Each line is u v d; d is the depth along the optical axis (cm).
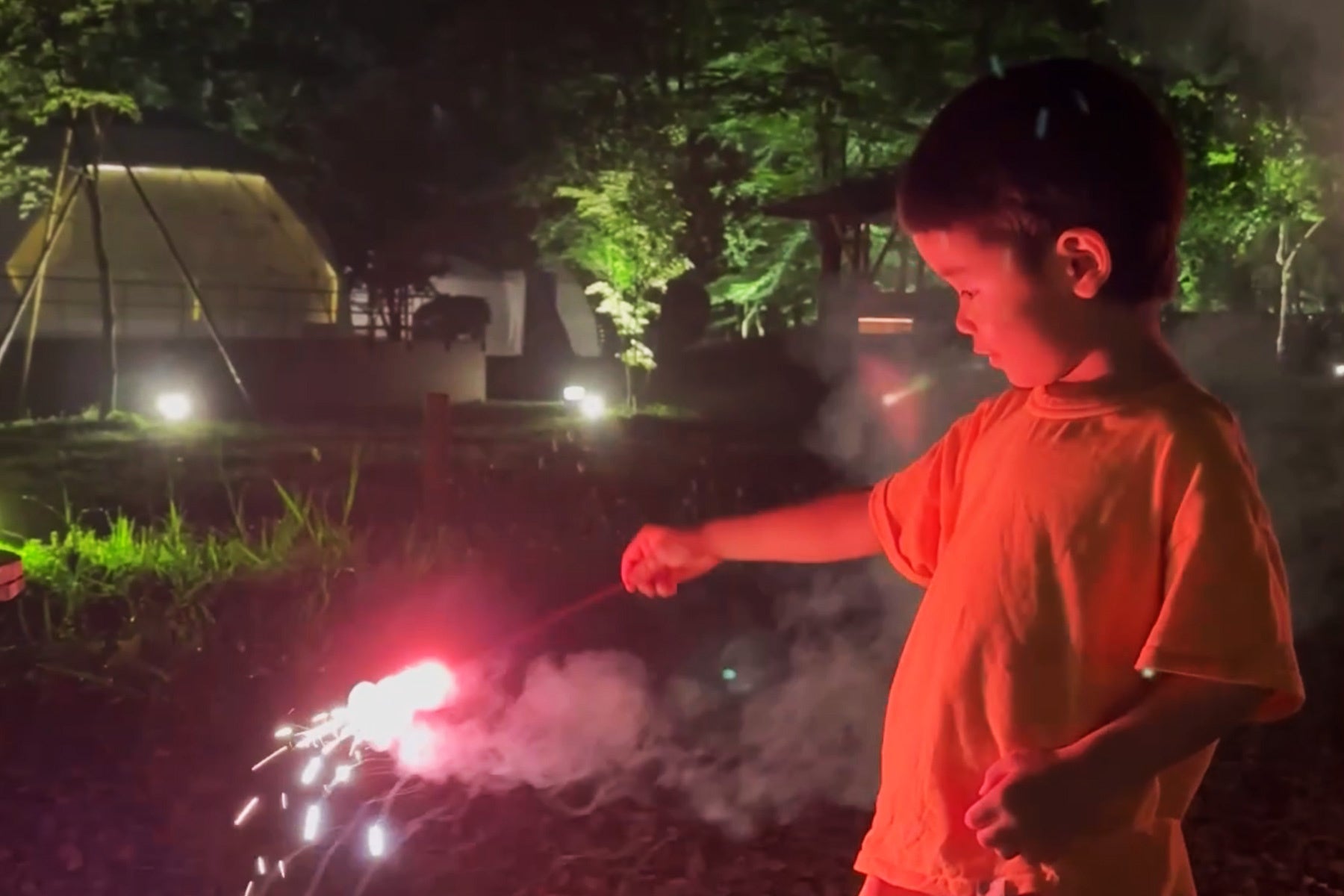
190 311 2628
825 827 462
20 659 633
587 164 2447
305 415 2267
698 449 1727
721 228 2798
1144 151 168
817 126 2416
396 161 2883
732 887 413
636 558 246
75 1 1844
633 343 2480
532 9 2555
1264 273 3878
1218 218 2405
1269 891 422
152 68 2320
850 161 2656
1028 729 174
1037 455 181
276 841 434
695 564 243
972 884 176
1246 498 169
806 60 2278
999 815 159
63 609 732
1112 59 1912
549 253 2847
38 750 525
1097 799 159
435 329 2753
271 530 923
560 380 3034
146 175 2612
